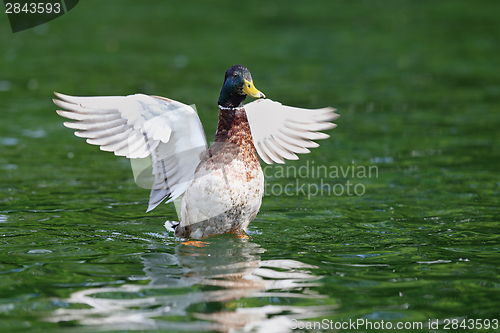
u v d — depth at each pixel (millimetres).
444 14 37344
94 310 6082
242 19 36188
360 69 24859
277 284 6859
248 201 8578
